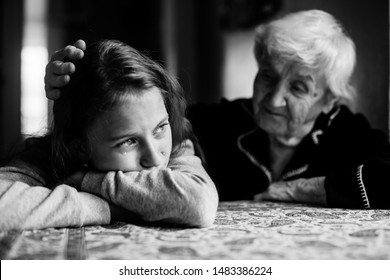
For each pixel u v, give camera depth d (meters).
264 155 1.36
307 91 1.26
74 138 0.95
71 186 0.96
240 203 1.26
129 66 0.91
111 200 0.90
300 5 2.01
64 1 5.05
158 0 4.86
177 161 1.04
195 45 4.18
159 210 0.87
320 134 1.32
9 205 0.83
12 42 3.33
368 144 1.31
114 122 0.88
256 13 2.70
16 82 3.33
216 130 1.42
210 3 3.69
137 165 0.93
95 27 5.00
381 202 1.11
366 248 0.73
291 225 0.91
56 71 0.94
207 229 0.87
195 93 4.13
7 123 3.31
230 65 3.22
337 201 1.15
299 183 1.25
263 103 1.29
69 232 0.83
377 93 1.53
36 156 1.03
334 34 1.26
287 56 1.22
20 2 3.33
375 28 1.53
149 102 0.89
